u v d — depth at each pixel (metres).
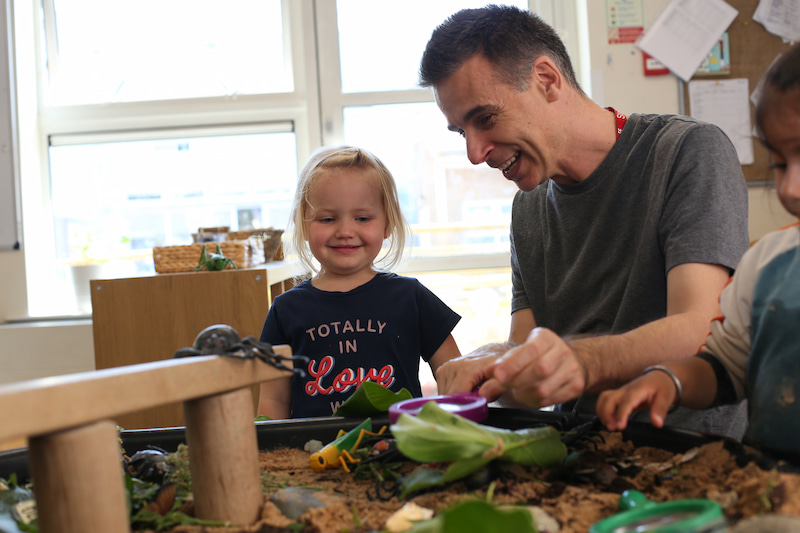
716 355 0.60
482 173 2.67
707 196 0.85
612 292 0.98
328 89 2.63
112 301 1.89
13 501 0.50
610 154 0.99
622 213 0.98
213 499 0.46
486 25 0.93
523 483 0.49
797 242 0.55
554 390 0.54
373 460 0.56
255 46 2.69
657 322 0.69
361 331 1.17
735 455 0.48
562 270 1.08
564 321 1.06
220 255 1.96
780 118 0.49
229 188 2.70
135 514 0.48
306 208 1.29
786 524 0.34
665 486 0.48
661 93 2.36
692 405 0.57
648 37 2.35
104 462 0.35
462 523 0.29
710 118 2.35
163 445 0.64
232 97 2.66
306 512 0.46
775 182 0.54
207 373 0.43
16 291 2.55
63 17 2.69
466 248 2.69
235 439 0.46
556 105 0.97
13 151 2.52
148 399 0.38
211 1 2.68
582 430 0.57
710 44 2.34
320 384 1.14
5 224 2.53
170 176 2.70
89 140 2.68
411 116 2.65
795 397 0.50
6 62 2.52
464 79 0.93
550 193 1.10
